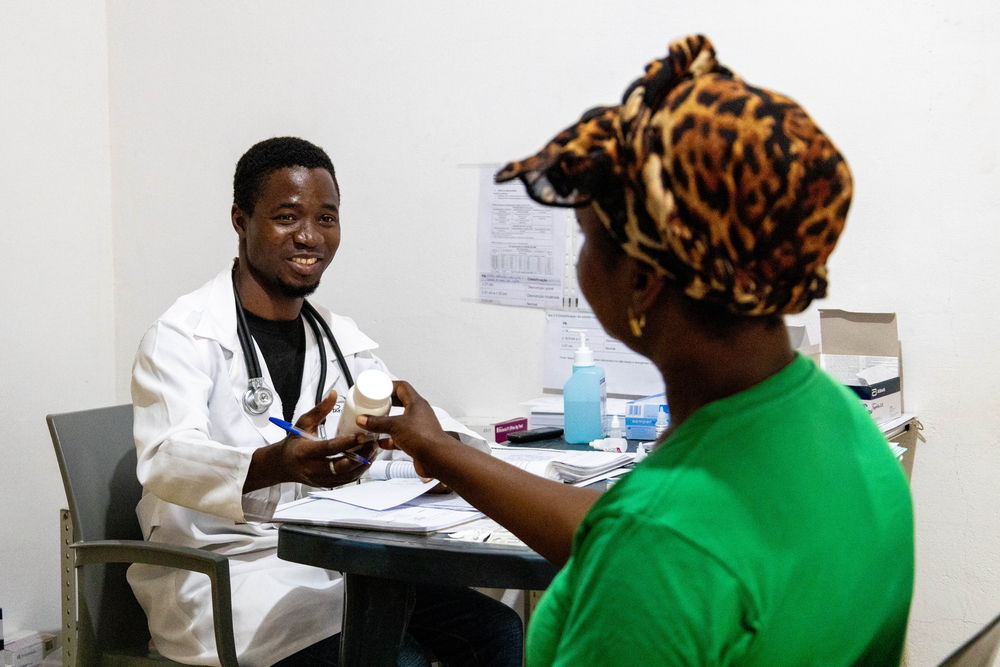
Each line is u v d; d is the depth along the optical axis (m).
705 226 0.57
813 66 1.91
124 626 1.57
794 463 0.62
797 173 0.56
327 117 2.38
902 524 0.67
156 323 1.59
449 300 2.28
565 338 2.15
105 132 2.63
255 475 1.36
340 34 2.35
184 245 2.57
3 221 2.35
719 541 0.58
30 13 2.41
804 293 0.60
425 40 2.25
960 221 1.82
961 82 1.80
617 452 1.61
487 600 1.66
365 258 2.36
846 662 0.64
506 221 2.19
